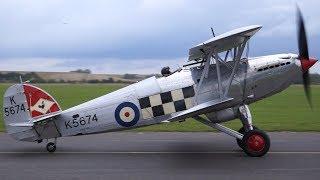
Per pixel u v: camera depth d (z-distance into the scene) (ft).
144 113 37.01
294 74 37.04
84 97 128.26
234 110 37.29
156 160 33.88
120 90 37.83
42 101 37.60
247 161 33.12
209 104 33.65
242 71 36.70
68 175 28.89
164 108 36.86
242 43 34.27
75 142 43.32
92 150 38.75
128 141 43.93
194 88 36.76
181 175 28.63
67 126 37.60
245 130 36.55
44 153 37.45
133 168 31.01
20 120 37.37
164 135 48.32
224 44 34.42
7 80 369.30
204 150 38.27
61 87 238.68
